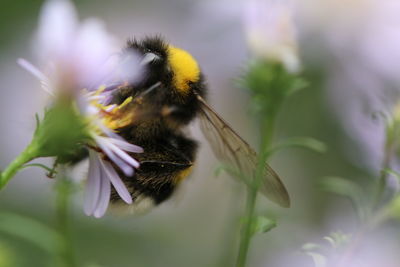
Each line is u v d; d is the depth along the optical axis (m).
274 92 0.17
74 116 0.15
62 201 0.17
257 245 0.20
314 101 0.22
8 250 0.18
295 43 0.17
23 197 0.21
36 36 0.14
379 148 0.19
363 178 0.20
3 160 0.21
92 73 0.15
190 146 0.17
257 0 0.17
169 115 0.16
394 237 0.18
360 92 0.22
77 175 0.15
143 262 0.22
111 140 0.15
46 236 0.17
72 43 0.14
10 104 0.21
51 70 0.15
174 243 0.23
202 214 0.23
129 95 0.15
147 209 0.16
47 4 0.14
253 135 0.22
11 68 0.21
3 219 0.17
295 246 0.20
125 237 0.22
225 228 0.22
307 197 0.22
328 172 0.22
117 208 0.16
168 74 0.16
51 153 0.15
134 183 0.16
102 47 0.15
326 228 0.20
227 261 0.19
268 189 0.16
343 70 0.22
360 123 0.20
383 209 0.17
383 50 0.22
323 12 0.22
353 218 0.19
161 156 0.16
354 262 0.16
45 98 0.15
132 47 0.16
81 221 0.22
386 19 0.22
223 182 0.23
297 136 0.22
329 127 0.22
